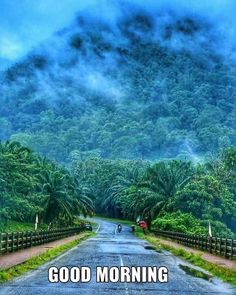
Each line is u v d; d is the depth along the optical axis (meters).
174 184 81.31
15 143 80.88
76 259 26.48
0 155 69.38
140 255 31.16
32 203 73.69
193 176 77.38
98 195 163.50
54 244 40.78
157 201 81.19
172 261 27.45
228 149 78.44
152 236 69.38
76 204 93.69
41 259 25.23
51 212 83.38
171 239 56.62
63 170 103.50
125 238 63.47
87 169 195.38
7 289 15.25
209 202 70.19
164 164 84.81
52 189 83.06
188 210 72.69
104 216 163.00
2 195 67.94
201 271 22.61
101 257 28.22
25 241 32.88
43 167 88.38
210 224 67.31
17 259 24.03
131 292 15.39
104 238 61.78
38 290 15.21
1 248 26.27
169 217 70.81
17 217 77.25
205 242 35.97
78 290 15.46
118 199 138.50
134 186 115.50
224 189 72.25
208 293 15.76
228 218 75.31
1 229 66.69
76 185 102.44
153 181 83.38
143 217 88.06
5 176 69.44
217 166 79.75
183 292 15.78
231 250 27.89
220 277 20.30
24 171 74.19
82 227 84.06
